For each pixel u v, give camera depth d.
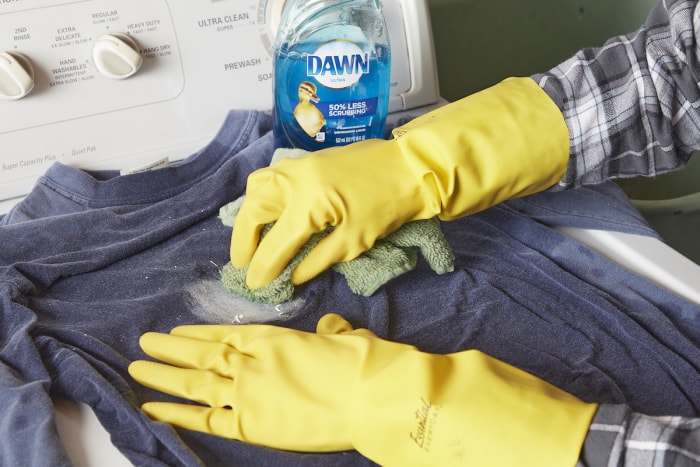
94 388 0.57
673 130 0.73
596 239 0.77
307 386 0.57
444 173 0.69
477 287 0.71
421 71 0.95
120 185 0.82
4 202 0.82
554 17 1.24
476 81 1.26
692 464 0.45
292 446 0.56
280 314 0.69
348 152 0.71
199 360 0.62
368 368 0.56
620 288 0.70
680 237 1.11
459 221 0.80
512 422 0.50
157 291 0.71
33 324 0.63
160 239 0.77
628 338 0.64
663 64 0.71
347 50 0.80
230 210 0.76
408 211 0.69
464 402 0.52
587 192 0.81
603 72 0.73
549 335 0.65
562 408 0.51
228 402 0.57
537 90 0.74
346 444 0.55
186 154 0.88
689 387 0.59
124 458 0.53
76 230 0.76
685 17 0.69
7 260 0.73
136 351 0.64
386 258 0.69
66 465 0.49
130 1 0.82
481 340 0.64
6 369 0.58
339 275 0.73
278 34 0.84
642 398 0.59
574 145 0.73
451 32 1.20
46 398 0.55
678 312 0.67
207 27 0.85
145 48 0.83
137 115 0.85
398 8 0.93
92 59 0.81
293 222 0.67
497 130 0.71
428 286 0.72
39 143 0.82
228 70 0.88
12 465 0.50
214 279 0.73
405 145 0.70
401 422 0.52
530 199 0.82
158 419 0.57
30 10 0.78
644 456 0.46
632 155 0.74
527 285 0.71
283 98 0.83
